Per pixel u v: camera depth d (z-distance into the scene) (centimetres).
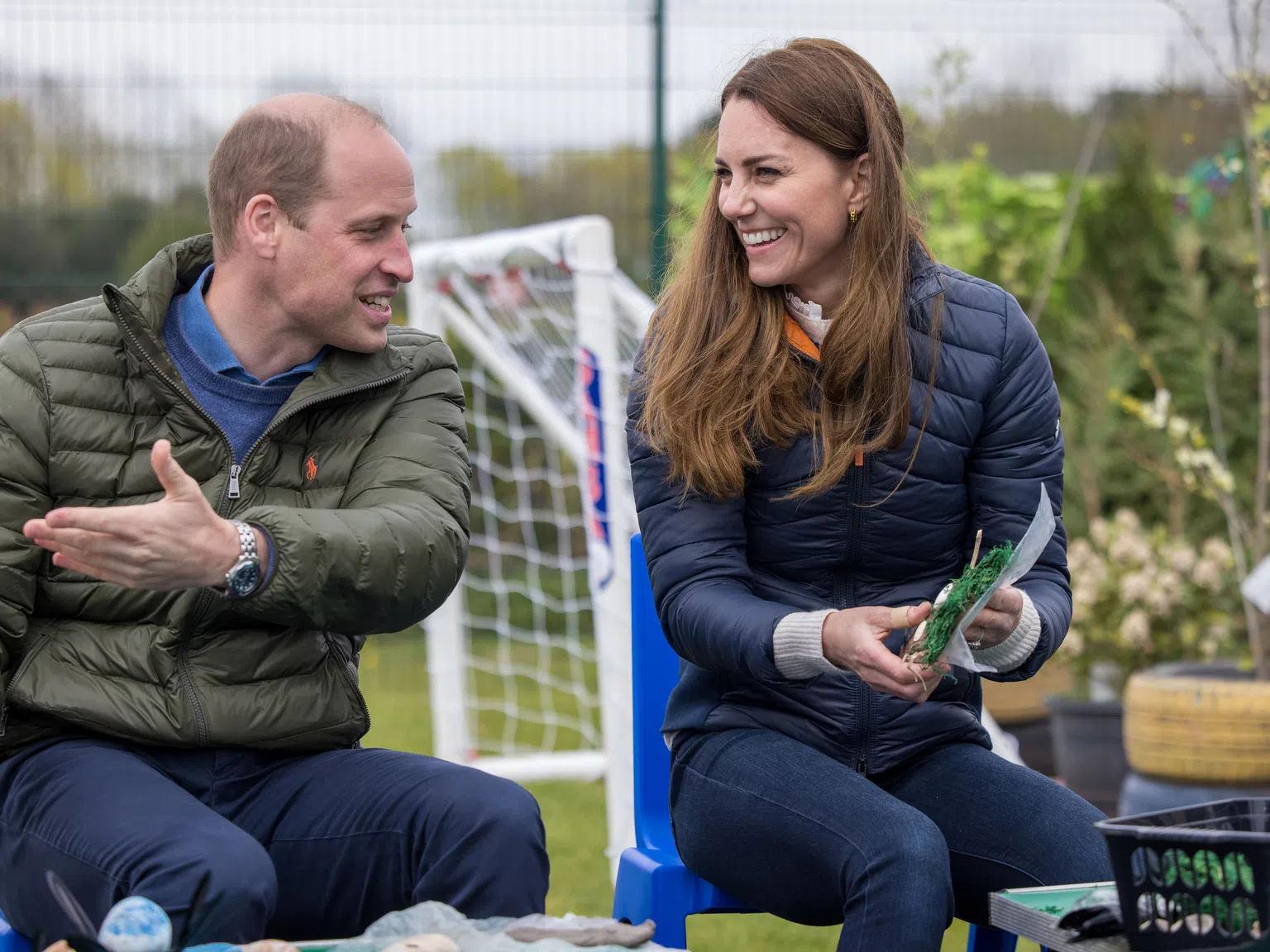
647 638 586
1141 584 1205
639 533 589
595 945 380
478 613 1811
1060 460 531
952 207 1570
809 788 480
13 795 478
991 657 489
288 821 488
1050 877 478
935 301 518
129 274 1617
